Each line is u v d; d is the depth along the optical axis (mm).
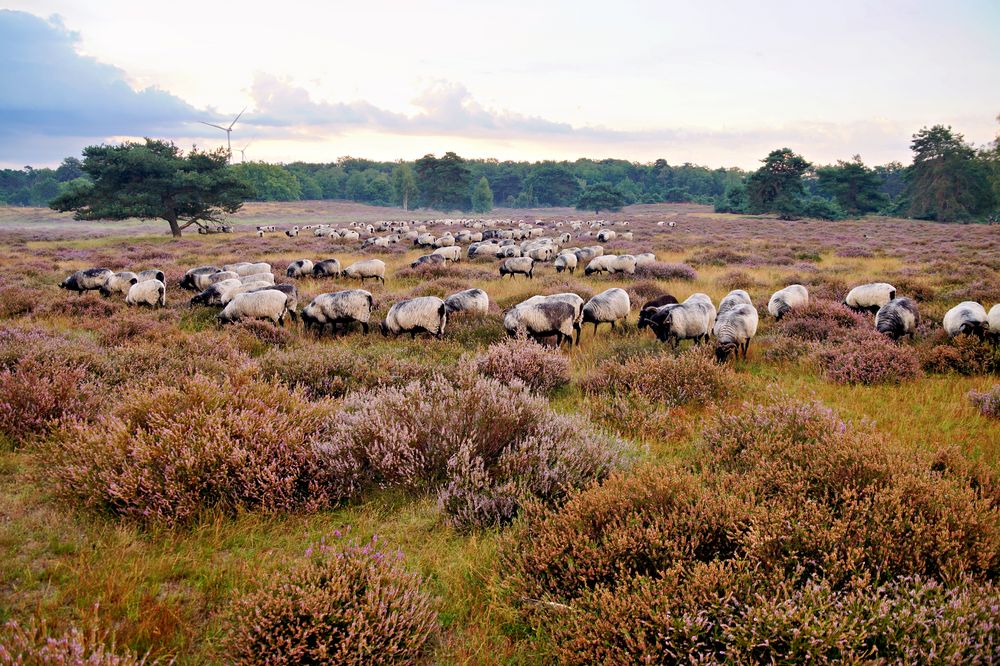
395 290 17516
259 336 10602
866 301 12492
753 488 4418
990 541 3555
